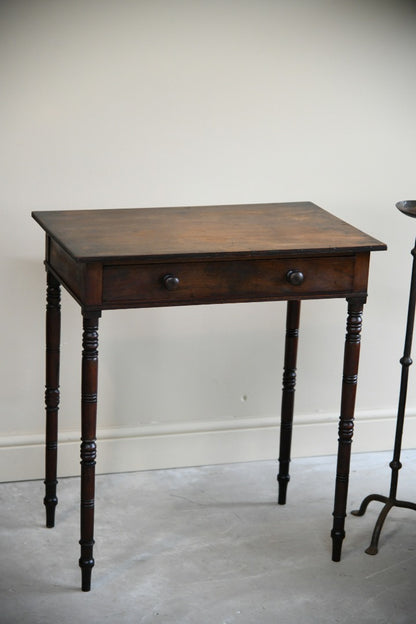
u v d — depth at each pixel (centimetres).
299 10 303
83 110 294
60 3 284
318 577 266
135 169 303
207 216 276
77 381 316
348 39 310
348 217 326
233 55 302
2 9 279
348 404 266
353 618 247
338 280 254
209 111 304
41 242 301
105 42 290
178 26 295
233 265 246
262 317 327
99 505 303
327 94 313
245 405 334
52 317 276
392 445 351
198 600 253
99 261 233
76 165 298
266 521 297
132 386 322
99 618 244
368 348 341
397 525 296
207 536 287
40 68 287
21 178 294
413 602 255
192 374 326
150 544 281
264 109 309
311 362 336
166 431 327
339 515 271
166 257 237
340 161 320
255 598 255
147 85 297
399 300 338
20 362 309
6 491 310
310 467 335
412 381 348
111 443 323
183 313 319
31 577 262
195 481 322
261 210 286
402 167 325
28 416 314
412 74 318
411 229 331
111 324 314
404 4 311
